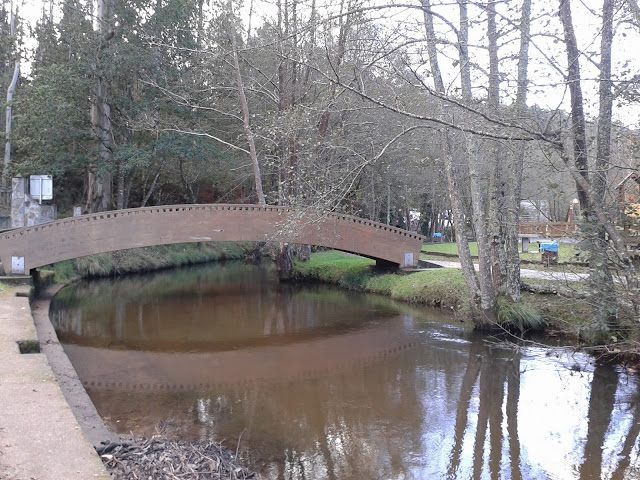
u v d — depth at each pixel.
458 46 8.73
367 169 21.25
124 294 18.55
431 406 7.72
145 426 6.66
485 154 14.08
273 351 10.98
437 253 23.67
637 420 7.24
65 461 3.76
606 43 8.04
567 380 8.94
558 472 5.78
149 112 23.11
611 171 9.34
